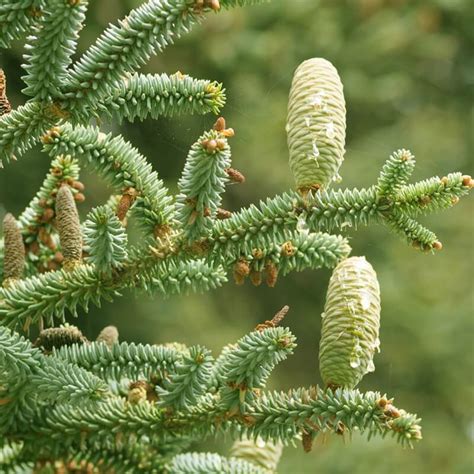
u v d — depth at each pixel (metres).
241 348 1.48
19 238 1.61
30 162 4.69
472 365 5.24
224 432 1.51
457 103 6.05
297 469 4.25
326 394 1.49
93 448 1.55
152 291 1.58
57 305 1.54
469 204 5.71
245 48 5.23
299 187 1.54
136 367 1.55
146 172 1.57
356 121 5.55
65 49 1.48
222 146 1.48
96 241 1.52
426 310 5.29
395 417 1.47
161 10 1.48
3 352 1.49
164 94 1.55
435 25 5.64
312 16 5.42
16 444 1.55
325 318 1.52
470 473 4.91
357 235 5.24
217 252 1.54
